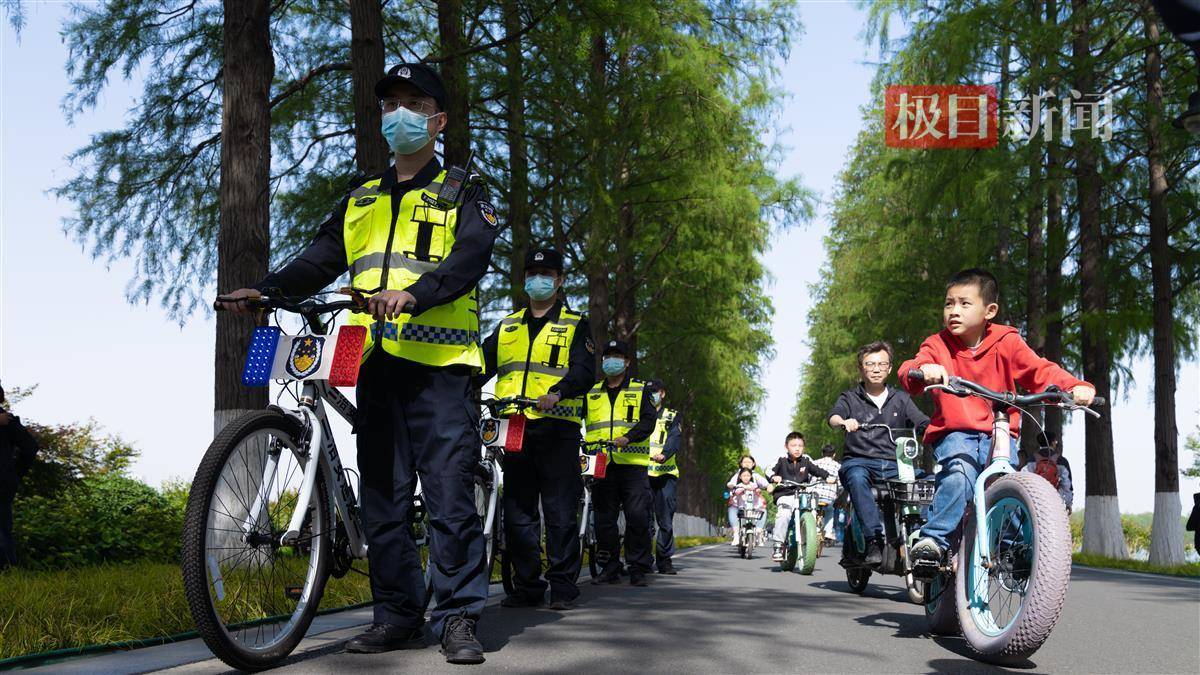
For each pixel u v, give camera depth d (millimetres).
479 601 4293
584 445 8781
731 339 24969
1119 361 21734
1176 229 19016
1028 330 21609
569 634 5059
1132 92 18562
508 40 12719
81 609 4637
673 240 20594
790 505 13758
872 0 19203
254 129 9789
